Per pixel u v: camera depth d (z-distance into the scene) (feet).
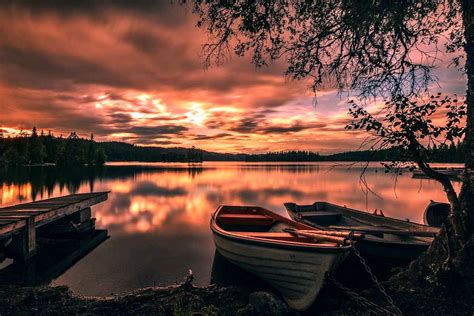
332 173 238.68
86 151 383.86
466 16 15.58
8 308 17.31
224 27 17.46
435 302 14.48
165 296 18.72
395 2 16.39
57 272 24.97
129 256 29.53
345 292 17.39
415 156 14.87
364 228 23.81
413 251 20.15
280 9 17.76
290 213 34.14
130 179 154.51
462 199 15.26
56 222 35.32
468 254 14.40
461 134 13.74
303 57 19.66
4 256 26.84
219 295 19.03
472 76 15.42
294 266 18.56
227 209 36.45
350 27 17.80
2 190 93.86
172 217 52.31
